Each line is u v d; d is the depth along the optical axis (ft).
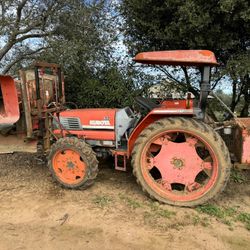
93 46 22.20
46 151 15.08
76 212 12.03
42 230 10.91
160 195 12.59
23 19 21.58
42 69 15.19
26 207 12.44
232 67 17.87
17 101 14.52
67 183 13.87
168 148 12.65
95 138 14.43
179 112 12.39
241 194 13.69
